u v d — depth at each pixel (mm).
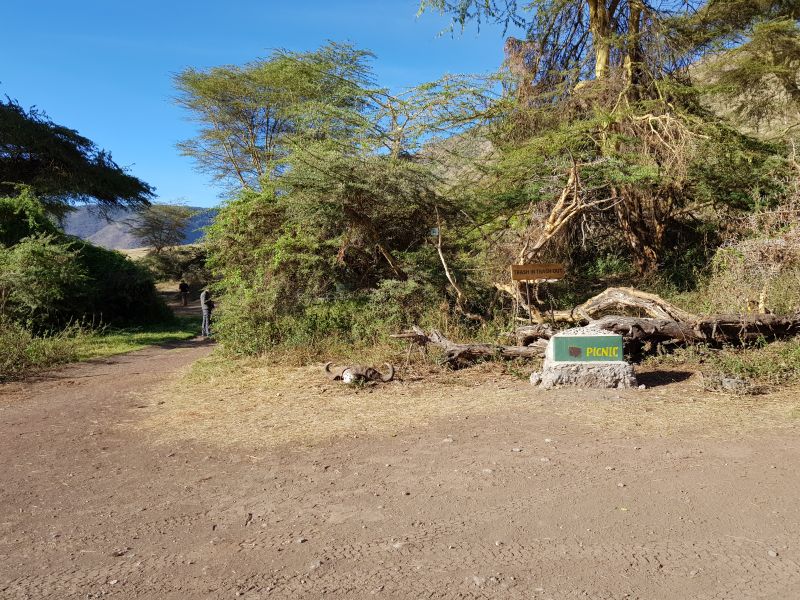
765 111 20766
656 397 6832
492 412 6547
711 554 3426
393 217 12156
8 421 7328
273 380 8742
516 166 14648
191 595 3207
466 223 13008
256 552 3656
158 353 14227
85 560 3654
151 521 4184
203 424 6637
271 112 31500
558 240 15617
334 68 24328
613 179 13344
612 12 18234
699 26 18547
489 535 3746
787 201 11828
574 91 17125
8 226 18938
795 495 4148
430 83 14461
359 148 12195
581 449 5234
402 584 3225
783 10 19438
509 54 19359
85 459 5656
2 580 3441
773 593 3033
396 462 5129
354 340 10742
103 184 33281
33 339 13172
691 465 4758
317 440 5848
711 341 8773
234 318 11281
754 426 5656
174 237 53781
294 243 11633
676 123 14961
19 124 29641
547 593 3094
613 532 3721
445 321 10516
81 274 17531
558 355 7527
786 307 9508
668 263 16188
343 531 3885
